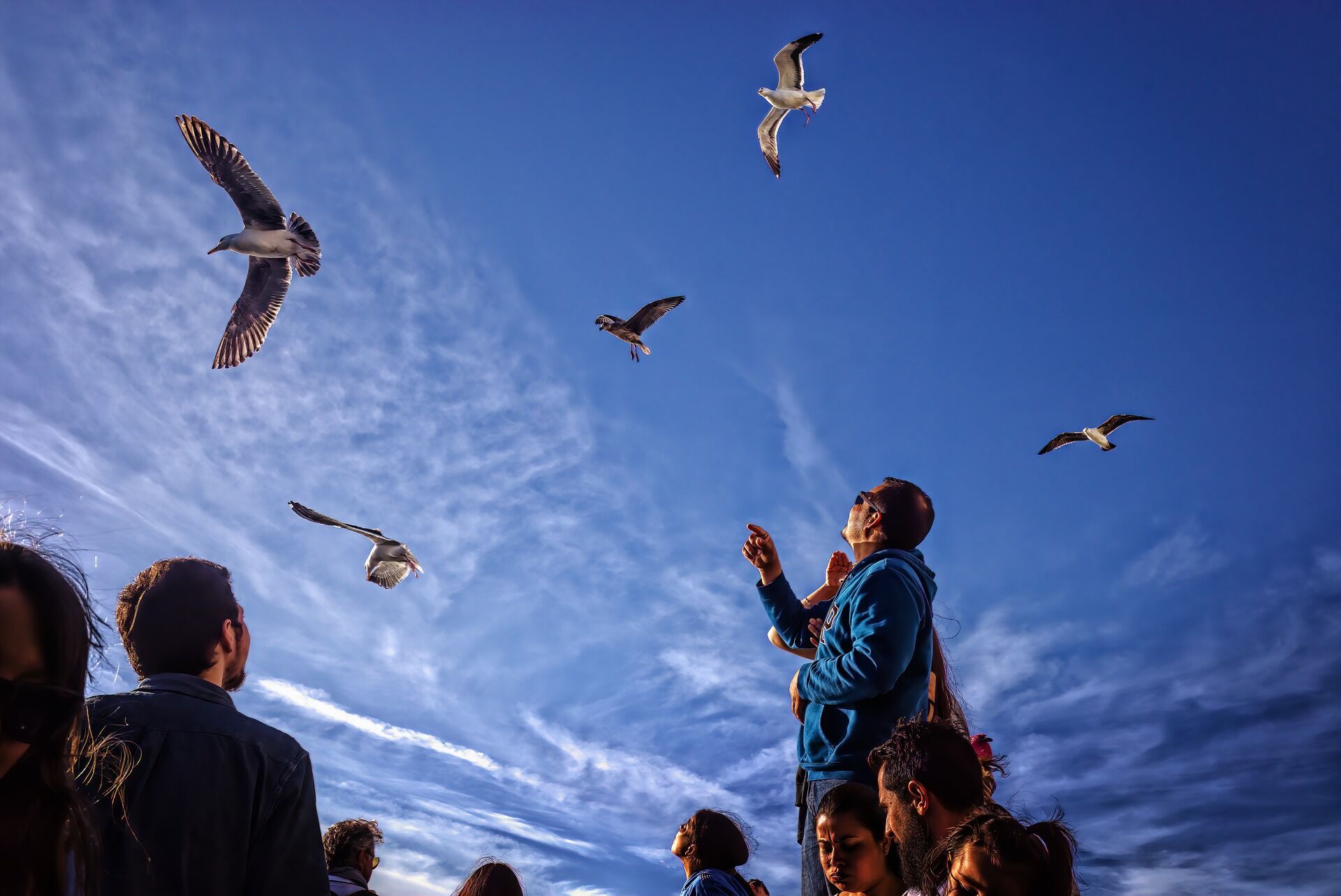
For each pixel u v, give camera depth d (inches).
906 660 159.8
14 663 77.8
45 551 84.7
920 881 135.6
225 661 127.4
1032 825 123.0
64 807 80.2
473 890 200.2
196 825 111.0
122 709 114.8
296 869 117.3
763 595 209.0
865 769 162.9
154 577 127.8
